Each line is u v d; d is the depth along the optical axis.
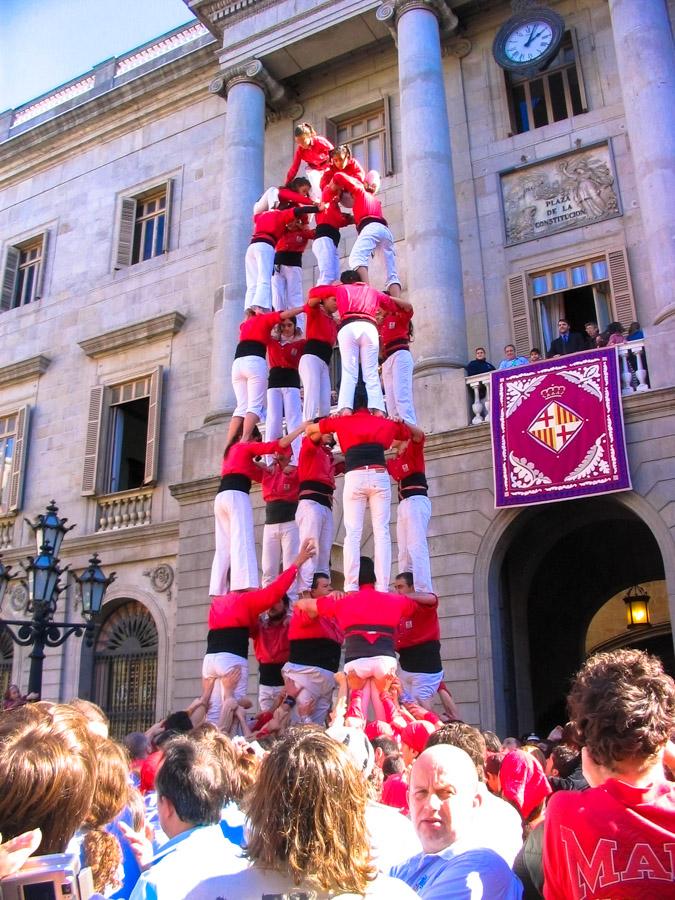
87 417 20.64
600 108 16.70
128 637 18.59
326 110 19.86
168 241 21.05
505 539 13.66
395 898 2.21
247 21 19.81
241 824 3.32
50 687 18.64
